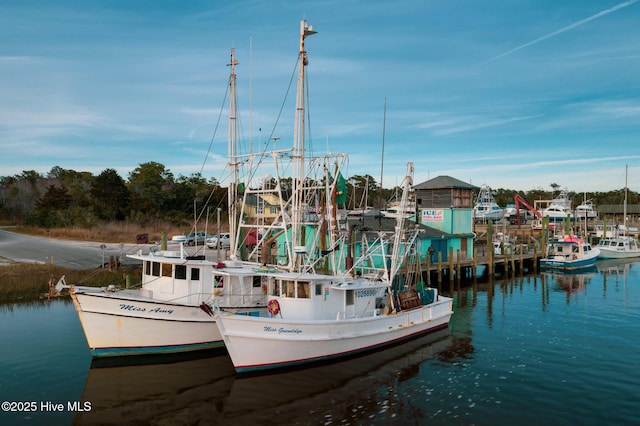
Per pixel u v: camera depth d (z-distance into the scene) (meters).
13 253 47.06
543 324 27.58
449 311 26.67
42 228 71.75
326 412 15.82
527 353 21.98
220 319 17.80
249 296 22.45
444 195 49.34
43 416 15.43
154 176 96.88
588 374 19.25
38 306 29.66
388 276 25.30
